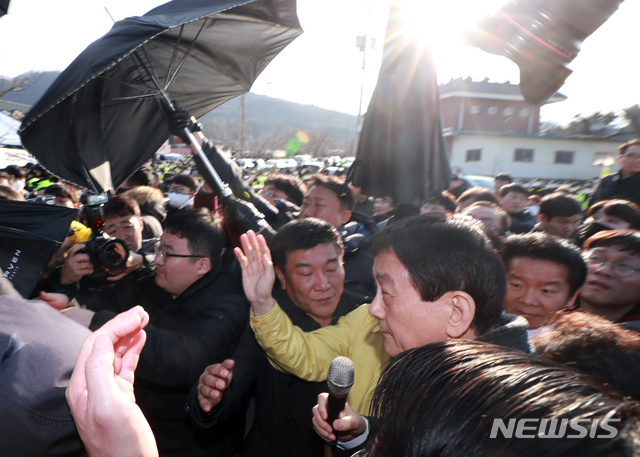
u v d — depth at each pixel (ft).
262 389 6.15
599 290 6.20
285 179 16.11
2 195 10.73
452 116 102.22
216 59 8.45
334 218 10.19
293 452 5.97
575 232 12.51
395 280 3.44
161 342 5.44
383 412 1.86
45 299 5.94
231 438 6.77
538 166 91.56
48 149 6.62
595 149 90.94
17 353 2.40
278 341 5.19
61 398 2.38
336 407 3.85
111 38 5.67
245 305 6.55
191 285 6.67
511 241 5.92
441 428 1.55
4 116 30.99
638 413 1.41
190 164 81.20
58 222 6.50
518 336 3.28
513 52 3.90
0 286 3.49
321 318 6.28
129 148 8.07
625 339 3.36
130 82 7.84
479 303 3.32
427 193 6.56
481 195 13.65
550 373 1.56
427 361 1.81
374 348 5.22
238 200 7.51
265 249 5.25
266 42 8.63
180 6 6.50
